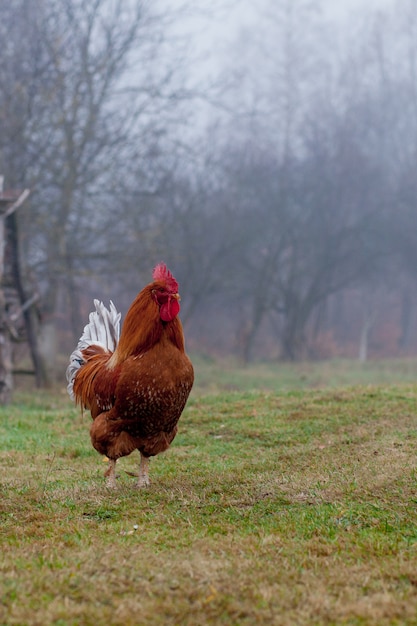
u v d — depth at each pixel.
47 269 26.62
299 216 39.56
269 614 4.36
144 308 6.81
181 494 7.21
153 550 5.48
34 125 25.88
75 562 5.18
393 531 5.92
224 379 27.00
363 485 7.19
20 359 26.09
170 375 6.74
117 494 7.30
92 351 8.20
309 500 6.85
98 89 28.69
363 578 4.88
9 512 6.83
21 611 4.38
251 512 6.55
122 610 4.38
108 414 7.07
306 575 4.95
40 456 9.38
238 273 38.59
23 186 26.30
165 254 29.78
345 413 11.07
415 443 8.98
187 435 10.34
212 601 4.52
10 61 27.36
